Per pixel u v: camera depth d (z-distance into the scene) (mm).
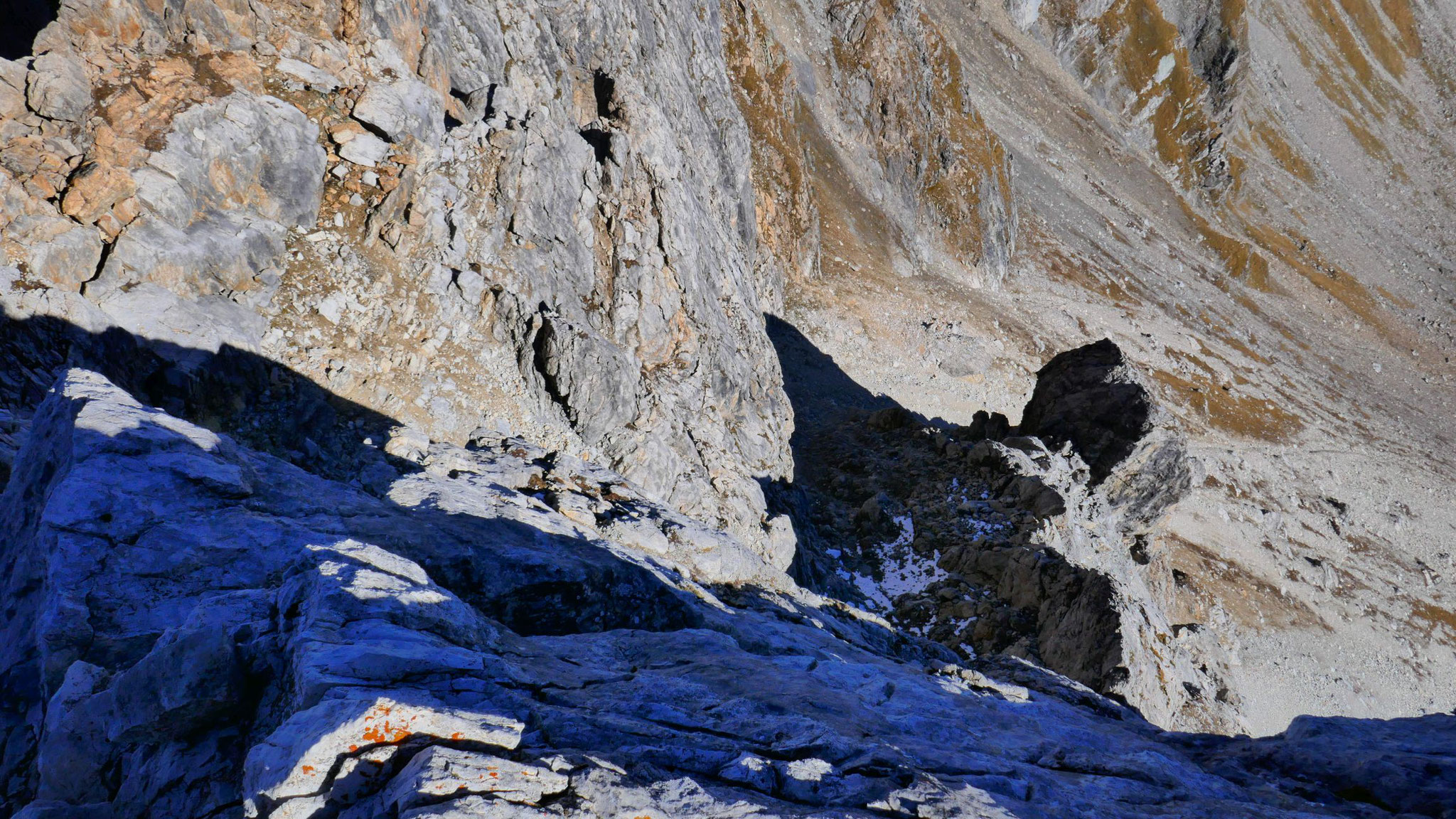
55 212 15148
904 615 28906
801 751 7133
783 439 34625
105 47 16984
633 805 5527
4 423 12312
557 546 12695
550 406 22219
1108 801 8125
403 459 17344
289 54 20203
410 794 5090
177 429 10141
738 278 38625
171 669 6301
